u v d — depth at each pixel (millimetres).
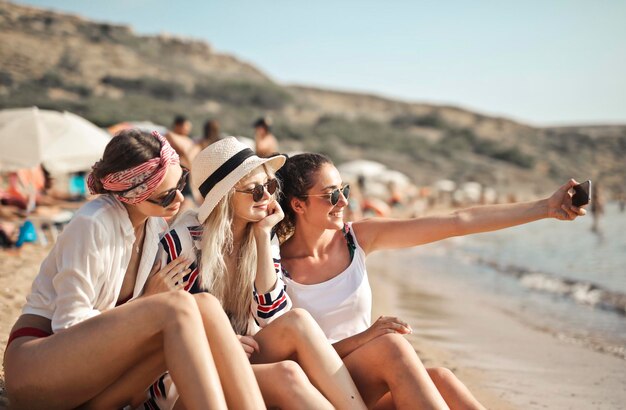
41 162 10516
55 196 13570
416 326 7422
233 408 2697
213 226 3152
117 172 2773
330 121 84500
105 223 2807
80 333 2646
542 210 3551
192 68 96125
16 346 2760
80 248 2748
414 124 101438
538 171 85688
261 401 2697
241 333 3305
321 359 2924
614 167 95250
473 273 13477
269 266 3225
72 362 2641
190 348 2594
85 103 57250
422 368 2977
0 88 56219
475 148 88562
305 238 3598
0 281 6570
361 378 3084
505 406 4602
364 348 3066
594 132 112562
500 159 86438
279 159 3400
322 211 3492
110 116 53844
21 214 10602
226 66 113812
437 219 3596
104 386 2770
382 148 79562
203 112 69812
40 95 56281
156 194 2848
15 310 5480
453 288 11086
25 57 68500
